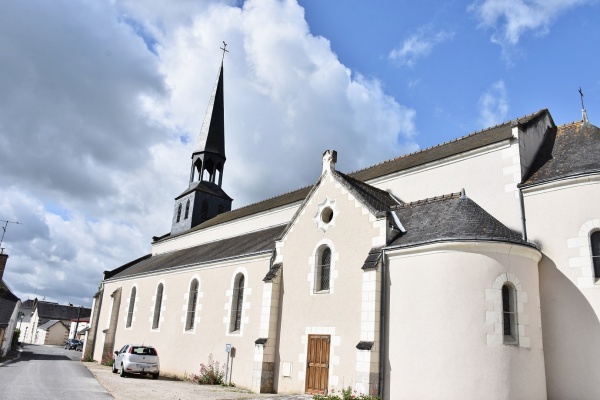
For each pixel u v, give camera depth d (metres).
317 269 16.61
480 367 12.07
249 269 20.27
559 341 13.23
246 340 19.02
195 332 22.50
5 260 40.38
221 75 40.88
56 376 20.75
